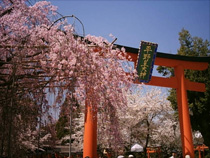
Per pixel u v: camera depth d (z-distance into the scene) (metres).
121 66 6.91
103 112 6.93
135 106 19.08
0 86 5.25
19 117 5.31
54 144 5.99
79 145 19.33
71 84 5.52
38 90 5.69
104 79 6.43
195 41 19.50
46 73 5.71
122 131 18.50
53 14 5.43
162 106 19.61
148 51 12.27
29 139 5.68
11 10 5.13
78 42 5.66
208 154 19.20
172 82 13.91
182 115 13.48
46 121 5.59
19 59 4.70
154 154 20.83
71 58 5.39
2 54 4.95
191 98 17.12
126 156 19.09
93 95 6.41
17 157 5.00
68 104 6.01
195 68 14.84
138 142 20.61
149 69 12.61
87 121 9.35
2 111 4.76
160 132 19.86
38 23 5.29
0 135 4.63
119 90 6.77
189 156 11.85
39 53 5.34
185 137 13.03
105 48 6.61
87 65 5.61
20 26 4.93
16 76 4.88
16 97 5.05
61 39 5.35
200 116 16.81
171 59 14.15
